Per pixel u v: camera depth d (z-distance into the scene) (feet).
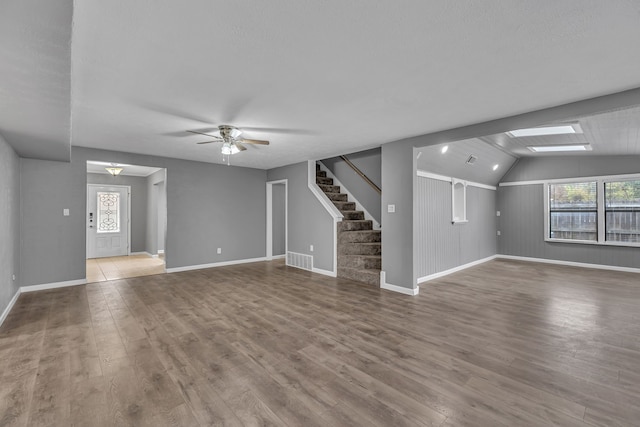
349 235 18.63
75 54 6.89
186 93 9.20
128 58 7.11
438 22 5.82
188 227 20.66
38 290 15.46
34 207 15.35
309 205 20.80
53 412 6.26
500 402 6.61
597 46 6.66
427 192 18.44
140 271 20.45
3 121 9.51
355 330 10.50
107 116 11.28
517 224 25.77
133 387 7.14
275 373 7.77
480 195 24.38
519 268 22.02
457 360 8.45
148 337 9.91
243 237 23.43
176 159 20.06
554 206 24.02
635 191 20.58
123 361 8.36
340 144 16.14
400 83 8.61
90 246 26.43
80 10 5.33
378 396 6.83
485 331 10.45
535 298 14.38
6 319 11.51
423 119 11.86
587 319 11.63
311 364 8.21
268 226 24.81
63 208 16.15
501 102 10.09
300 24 5.87
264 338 9.84
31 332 10.29
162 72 7.84
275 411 6.32
